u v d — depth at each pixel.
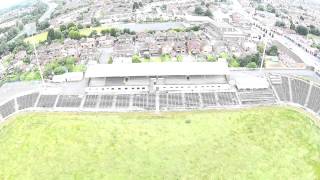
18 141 125.00
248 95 152.62
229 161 112.88
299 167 110.06
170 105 146.38
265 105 146.38
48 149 120.19
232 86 159.25
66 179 105.88
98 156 116.06
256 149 118.75
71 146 121.25
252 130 129.00
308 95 151.38
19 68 199.38
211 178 105.38
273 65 189.12
